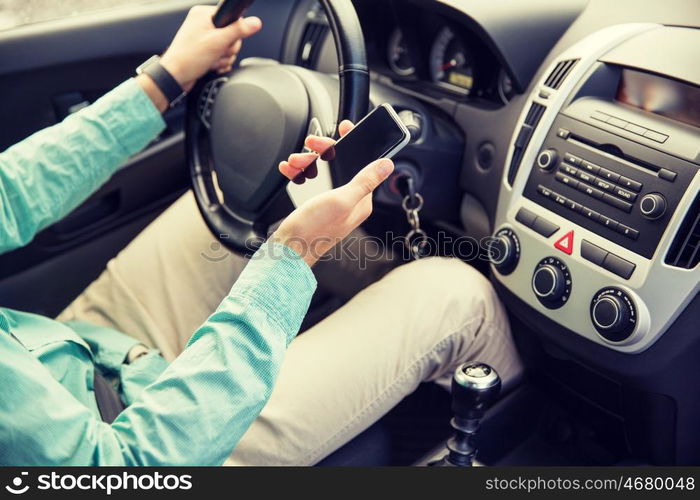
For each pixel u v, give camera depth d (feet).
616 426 3.64
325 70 4.73
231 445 2.18
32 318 3.03
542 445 4.05
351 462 3.32
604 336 3.03
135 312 3.72
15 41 4.19
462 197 4.18
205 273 3.85
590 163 3.13
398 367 3.28
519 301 3.42
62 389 2.17
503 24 3.59
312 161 2.65
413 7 4.11
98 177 3.25
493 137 3.83
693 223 2.79
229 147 3.49
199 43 3.41
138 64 4.65
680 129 2.97
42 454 2.02
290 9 4.84
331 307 4.71
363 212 2.36
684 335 2.88
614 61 3.23
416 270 3.58
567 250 3.15
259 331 2.19
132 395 3.07
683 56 3.04
